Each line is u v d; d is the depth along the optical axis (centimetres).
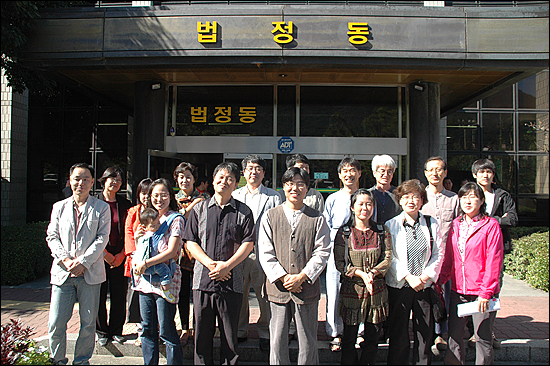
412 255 307
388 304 310
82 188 318
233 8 560
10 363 294
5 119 912
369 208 301
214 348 354
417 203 311
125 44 561
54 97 961
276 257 298
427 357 303
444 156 959
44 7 599
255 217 361
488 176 357
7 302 489
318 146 691
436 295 312
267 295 300
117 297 364
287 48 556
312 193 379
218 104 701
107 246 364
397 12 557
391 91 698
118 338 362
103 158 951
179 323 399
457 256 312
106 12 563
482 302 293
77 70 600
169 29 559
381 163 352
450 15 558
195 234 310
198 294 302
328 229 306
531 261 596
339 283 347
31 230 696
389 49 556
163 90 679
